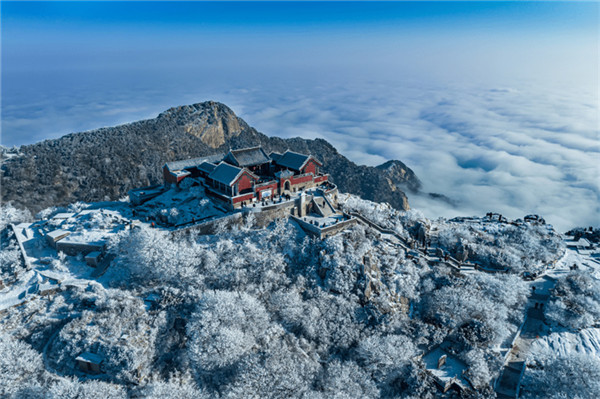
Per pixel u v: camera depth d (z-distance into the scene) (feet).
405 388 272.72
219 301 273.75
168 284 304.91
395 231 423.23
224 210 372.17
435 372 278.26
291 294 299.17
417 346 297.94
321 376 267.39
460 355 290.15
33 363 231.91
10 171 613.11
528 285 393.29
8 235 363.56
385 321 299.99
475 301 322.14
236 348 254.47
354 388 254.88
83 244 323.16
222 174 385.91
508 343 313.94
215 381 253.03
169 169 417.49
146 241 304.30
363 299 314.55
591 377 267.39
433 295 336.49
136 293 291.79
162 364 253.24
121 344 240.94
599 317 344.90
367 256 339.98
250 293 305.94
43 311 269.03
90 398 209.05
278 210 378.53
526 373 286.87
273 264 320.09
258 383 239.91
